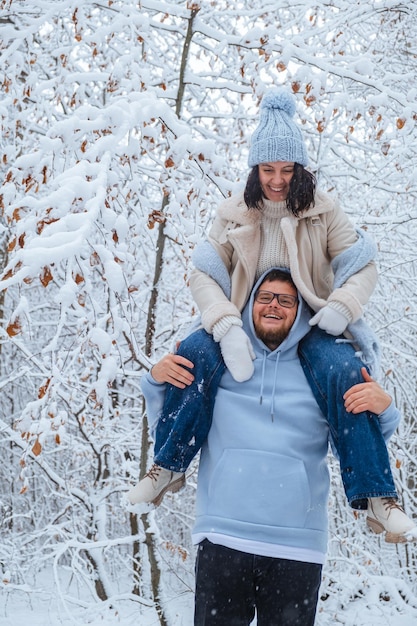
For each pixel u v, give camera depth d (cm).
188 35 466
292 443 230
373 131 477
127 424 602
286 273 246
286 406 232
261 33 444
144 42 481
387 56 548
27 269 239
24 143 495
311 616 229
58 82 460
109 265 269
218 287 249
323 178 538
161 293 588
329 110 412
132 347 362
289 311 240
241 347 231
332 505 548
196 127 532
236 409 233
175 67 548
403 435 562
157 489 243
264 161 241
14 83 467
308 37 465
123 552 672
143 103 342
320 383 233
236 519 225
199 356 237
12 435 529
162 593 481
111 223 273
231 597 226
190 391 235
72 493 547
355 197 560
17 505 655
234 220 250
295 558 223
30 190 334
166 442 236
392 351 530
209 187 438
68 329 647
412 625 506
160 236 462
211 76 513
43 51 559
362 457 220
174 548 480
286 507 224
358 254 244
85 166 285
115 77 414
